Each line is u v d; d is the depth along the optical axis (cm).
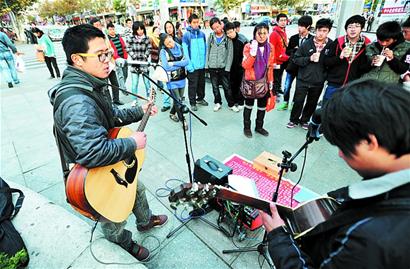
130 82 587
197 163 201
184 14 2116
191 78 396
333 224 59
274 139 323
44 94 519
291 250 72
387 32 242
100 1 3128
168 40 329
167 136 334
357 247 48
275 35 404
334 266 52
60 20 3469
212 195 109
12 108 443
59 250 142
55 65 657
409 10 415
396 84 49
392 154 47
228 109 423
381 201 49
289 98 441
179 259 168
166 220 196
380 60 246
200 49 388
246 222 176
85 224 162
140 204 169
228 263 165
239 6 2319
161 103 459
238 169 253
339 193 94
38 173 259
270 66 295
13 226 149
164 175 255
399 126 43
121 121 160
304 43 311
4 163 277
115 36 443
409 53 247
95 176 116
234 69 397
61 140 117
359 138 48
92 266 133
